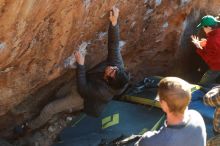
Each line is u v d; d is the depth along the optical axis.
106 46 4.67
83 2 3.72
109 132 4.85
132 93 5.22
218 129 3.67
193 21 5.86
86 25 4.07
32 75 4.05
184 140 2.77
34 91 4.37
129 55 5.43
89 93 4.44
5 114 4.61
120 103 5.12
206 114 4.84
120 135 4.77
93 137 4.80
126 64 5.53
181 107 2.74
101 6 4.01
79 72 4.39
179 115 2.78
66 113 5.14
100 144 4.66
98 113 4.60
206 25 5.21
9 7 3.09
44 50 3.87
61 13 3.60
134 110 5.06
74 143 4.74
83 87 4.41
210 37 5.26
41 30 3.61
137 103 5.14
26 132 4.91
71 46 4.18
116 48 4.33
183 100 2.73
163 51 5.73
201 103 4.98
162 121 4.91
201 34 5.99
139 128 4.84
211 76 5.43
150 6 4.82
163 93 2.76
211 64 5.38
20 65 3.83
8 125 4.79
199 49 5.47
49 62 4.05
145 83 5.38
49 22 3.60
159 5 4.95
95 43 4.51
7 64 3.67
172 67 6.04
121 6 4.31
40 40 3.71
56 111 4.87
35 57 3.86
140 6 4.65
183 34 5.75
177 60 6.00
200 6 5.84
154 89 5.22
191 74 6.30
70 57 4.33
